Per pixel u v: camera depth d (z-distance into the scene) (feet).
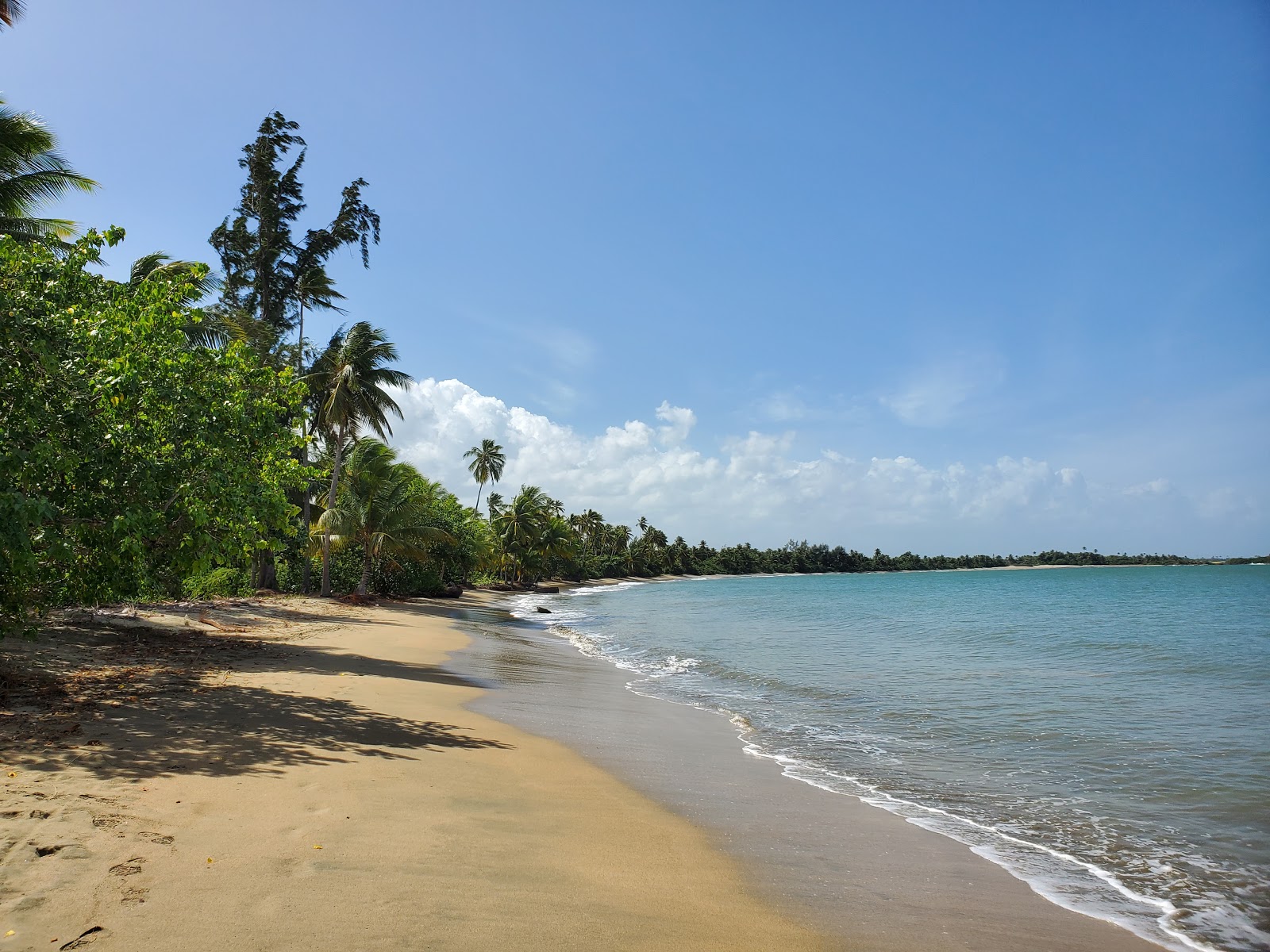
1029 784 27.40
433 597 144.77
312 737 26.16
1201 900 17.69
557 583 353.10
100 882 13.48
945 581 445.78
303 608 85.25
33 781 18.52
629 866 17.67
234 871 14.55
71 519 27.81
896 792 26.32
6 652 35.24
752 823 22.16
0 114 55.57
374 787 21.03
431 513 132.26
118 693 29.76
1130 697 47.21
